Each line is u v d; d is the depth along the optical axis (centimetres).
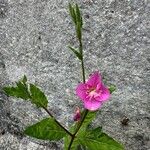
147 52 14
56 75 16
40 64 17
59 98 16
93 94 13
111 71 15
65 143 15
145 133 15
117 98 15
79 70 16
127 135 15
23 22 17
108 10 14
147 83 14
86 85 13
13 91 13
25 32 17
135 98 15
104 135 14
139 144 15
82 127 14
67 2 15
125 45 14
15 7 17
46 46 16
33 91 13
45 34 16
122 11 14
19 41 17
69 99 16
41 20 16
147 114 15
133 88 15
